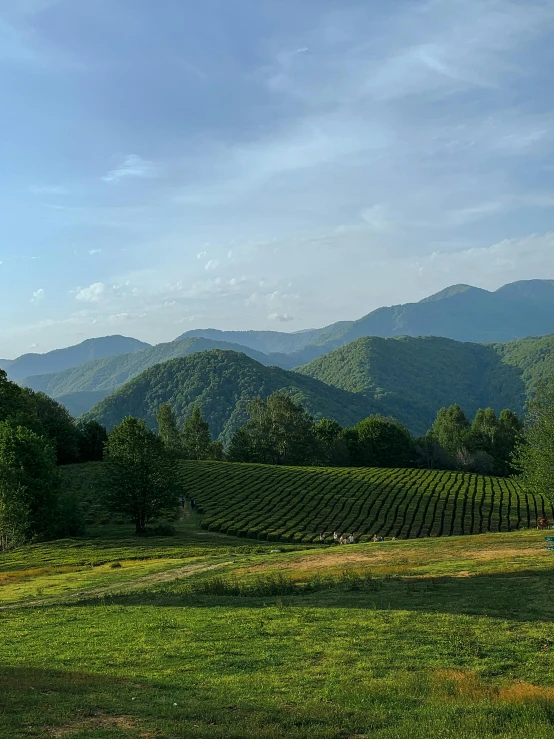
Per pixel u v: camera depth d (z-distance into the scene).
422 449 159.75
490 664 16.64
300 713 12.90
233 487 103.38
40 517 66.12
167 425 161.00
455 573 31.62
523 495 103.19
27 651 20.16
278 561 44.03
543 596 24.55
